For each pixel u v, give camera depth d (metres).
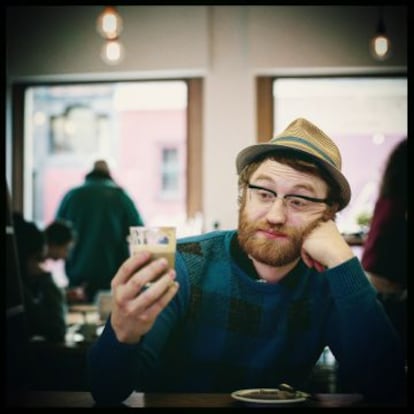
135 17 5.02
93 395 1.63
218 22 5.00
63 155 5.97
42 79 5.18
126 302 1.46
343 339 1.76
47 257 4.59
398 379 1.74
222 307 1.88
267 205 1.87
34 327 3.83
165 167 5.98
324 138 1.92
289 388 1.75
